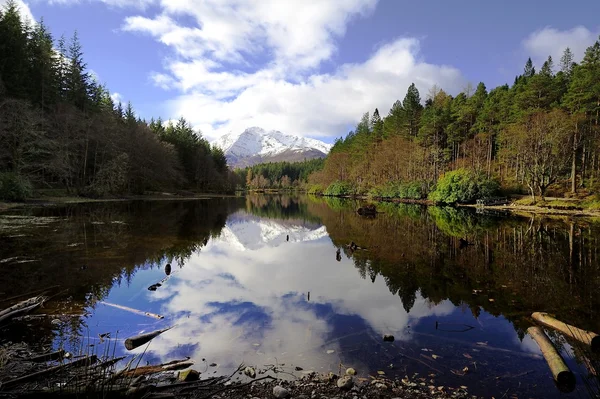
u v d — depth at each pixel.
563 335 7.16
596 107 44.12
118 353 6.10
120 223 23.77
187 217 31.72
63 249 14.74
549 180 42.62
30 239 16.44
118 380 4.64
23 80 38.75
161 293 9.85
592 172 44.06
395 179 72.38
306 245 19.16
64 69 51.00
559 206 38.12
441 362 6.00
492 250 16.73
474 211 40.09
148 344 6.53
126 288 10.12
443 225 26.78
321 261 14.81
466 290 10.45
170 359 5.97
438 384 5.29
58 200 36.34
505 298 9.73
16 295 9.02
